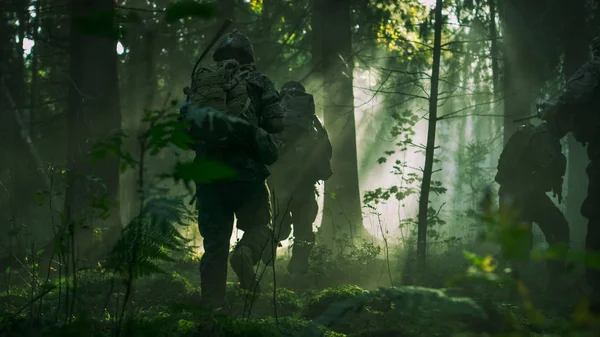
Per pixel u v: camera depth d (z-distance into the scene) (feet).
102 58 34.50
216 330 12.09
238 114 16.81
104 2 30.09
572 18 45.50
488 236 3.63
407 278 25.64
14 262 24.07
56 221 36.06
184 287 20.17
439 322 13.08
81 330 8.32
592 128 19.38
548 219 24.58
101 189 30.81
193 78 17.29
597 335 4.65
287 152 28.50
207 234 17.16
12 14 40.52
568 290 20.88
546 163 24.13
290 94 29.60
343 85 41.22
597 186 19.31
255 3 60.85
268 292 20.62
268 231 17.69
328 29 41.60
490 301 14.44
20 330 11.32
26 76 60.34
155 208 7.05
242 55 18.85
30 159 37.63
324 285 25.35
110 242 27.07
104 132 33.83
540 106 21.44
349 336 14.08
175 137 6.19
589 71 19.39
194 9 3.82
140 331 10.51
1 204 35.58
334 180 40.68
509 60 45.85
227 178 4.13
